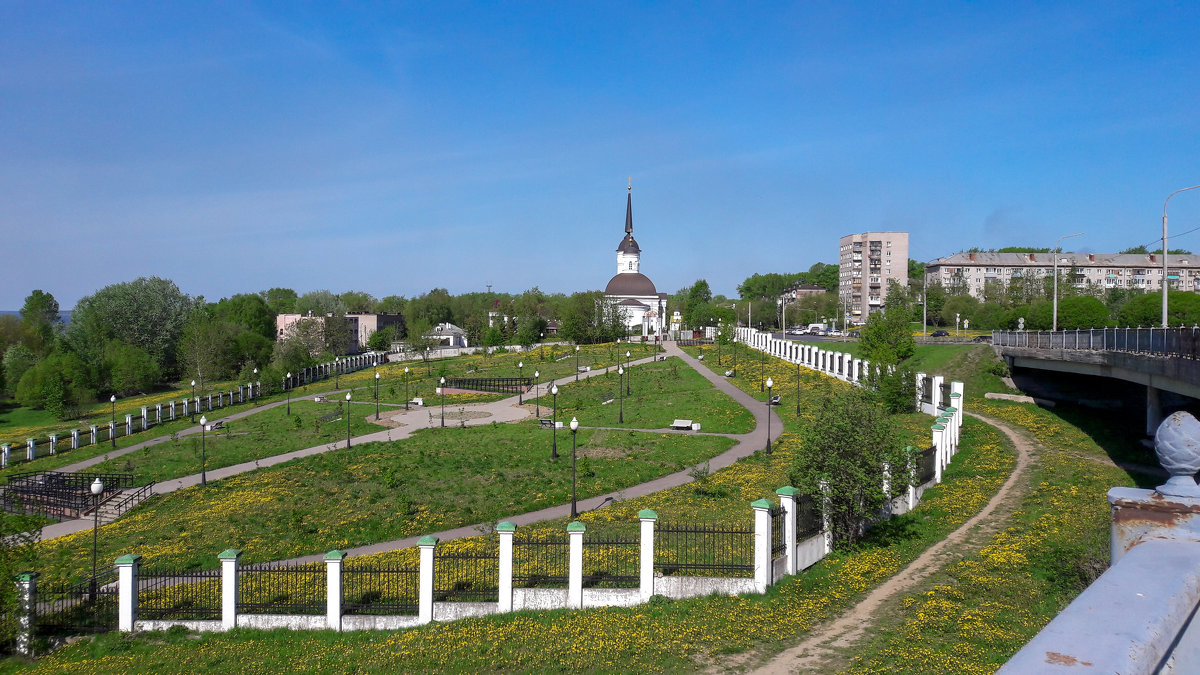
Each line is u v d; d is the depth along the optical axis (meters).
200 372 97.12
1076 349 44.00
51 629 20.80
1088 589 3.09
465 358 111.12
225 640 19.62
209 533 30.98
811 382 58.94
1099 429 38.03
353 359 112.25
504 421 56.31
